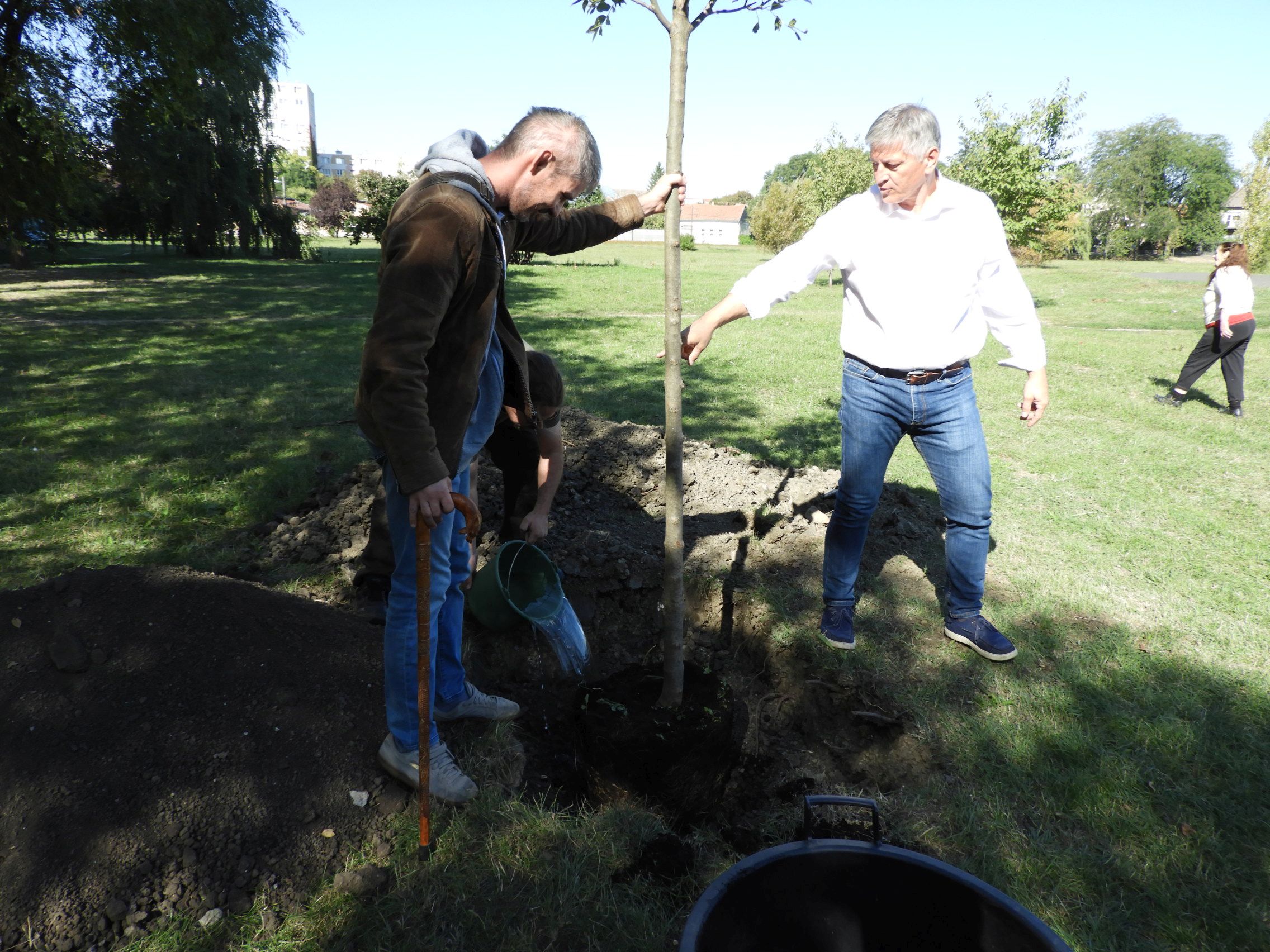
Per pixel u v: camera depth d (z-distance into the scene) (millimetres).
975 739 2723
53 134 17547
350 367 9516
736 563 3789
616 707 2506
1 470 5234
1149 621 3609
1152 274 35188
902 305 2797
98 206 31984
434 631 2285
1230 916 2076
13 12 16500
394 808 2324
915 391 2871
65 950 1849
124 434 6219
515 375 2422
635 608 3605
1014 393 8938
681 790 2391
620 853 2219
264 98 34219
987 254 2764
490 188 2094
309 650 2691
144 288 20781
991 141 16484
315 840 2174
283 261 36062
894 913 1697
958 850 2307
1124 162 77062
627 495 4520
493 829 2270
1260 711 2936
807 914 1704
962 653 3213
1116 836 2354
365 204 52562
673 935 1978
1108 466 6121
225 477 5172
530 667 3211
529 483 3361
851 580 3188
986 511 3035
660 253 57781
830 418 7449
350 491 4391
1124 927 2049
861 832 2371
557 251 2707
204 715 2367
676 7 2215
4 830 2004
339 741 2439
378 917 1986
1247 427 7590
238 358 10109
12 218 18766
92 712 2299
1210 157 75625
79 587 2654
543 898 2051
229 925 1956
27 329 12523
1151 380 9961
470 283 2000
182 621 2611
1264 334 14562
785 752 2883
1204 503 5367
